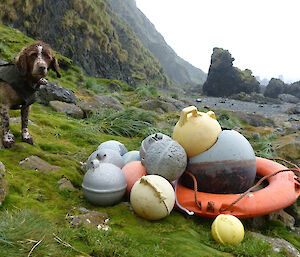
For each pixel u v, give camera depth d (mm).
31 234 1069
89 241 1170
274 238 1574
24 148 2074
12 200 1398
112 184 1541
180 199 1681
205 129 1719
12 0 8258
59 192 1647
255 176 1976
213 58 20547
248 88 20312
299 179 1843
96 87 6777
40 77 1889
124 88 8547
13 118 2768
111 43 14984
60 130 3105
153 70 25984
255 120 5980
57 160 2031
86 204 1592
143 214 1451
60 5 10906
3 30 6844
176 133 1815
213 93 20812
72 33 11406
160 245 1246
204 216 1592
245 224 1727
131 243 1227
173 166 1633
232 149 1701
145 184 1461
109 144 2205
